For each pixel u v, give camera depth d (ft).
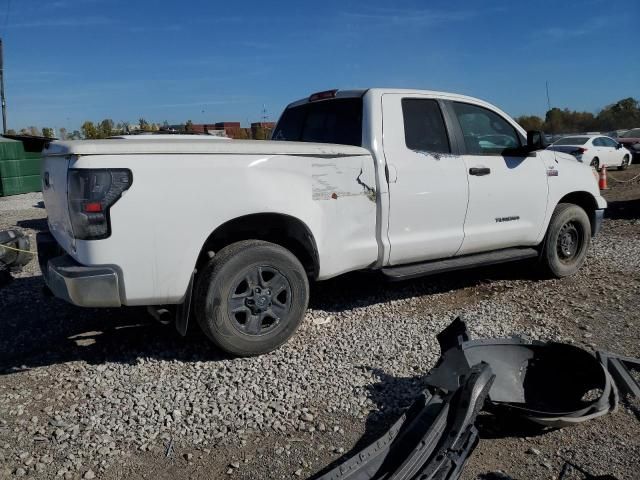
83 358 14.58
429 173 17.17
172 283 13.19
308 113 18.81
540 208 20.24
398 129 16.87
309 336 15.75
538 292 19.89
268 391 12.67
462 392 10.41
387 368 13.79
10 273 21.89
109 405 12.16
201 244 13.38
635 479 9.91
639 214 37.37
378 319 17.10
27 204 50.08
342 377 13.29
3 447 10.71
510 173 19.25
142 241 12.76
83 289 12.51
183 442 10.91
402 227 16.84
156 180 12.76
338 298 19.08
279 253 14.23
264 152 14.05
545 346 12.85
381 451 9.81
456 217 18.01
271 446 10.80
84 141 13.21
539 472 10.13
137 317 17.46
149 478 9.91
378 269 16.83
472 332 15.87
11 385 13.16
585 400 12.30
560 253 21.50
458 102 18.58
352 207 15.76
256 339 14.20
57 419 11.57
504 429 11.49
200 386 12.93
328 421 11.59
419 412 10.90
